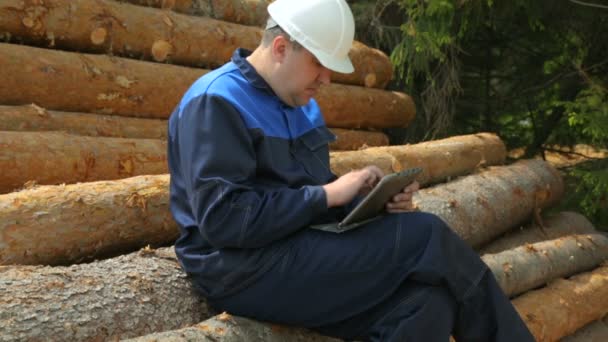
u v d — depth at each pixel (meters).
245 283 2.51
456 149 5.14
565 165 7.44
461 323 2.52
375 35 6.93
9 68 4.00
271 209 2.39
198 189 2.40
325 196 2.44
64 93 4.26
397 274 2.46
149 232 3.38
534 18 6.22
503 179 4.96
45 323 2.38
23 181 3.55
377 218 2.56
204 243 2.57
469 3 6.05
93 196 3.20
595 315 4.39
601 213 6.26
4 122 3.89
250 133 2.48
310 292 2.48
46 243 3.02
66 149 3.71
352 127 6.02
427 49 6.20
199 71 4.99
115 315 2.54
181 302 2.72
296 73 2.56
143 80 4.60
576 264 4.63
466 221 4.44
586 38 6.59
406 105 6.38
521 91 7.11
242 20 5.66
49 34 4.31
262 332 2.58
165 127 4.71
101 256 3.30
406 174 2.47
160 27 4.82
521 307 3.98
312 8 2.53
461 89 6.65
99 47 4.59
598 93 5.88
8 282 2.47
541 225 5.15
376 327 2.48
